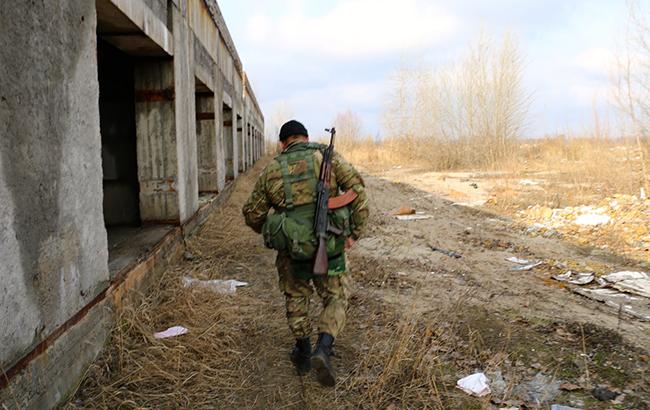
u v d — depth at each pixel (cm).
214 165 948
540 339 383
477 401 299
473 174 1983
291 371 337
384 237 792
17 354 223
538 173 1850
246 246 685
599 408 289
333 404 295
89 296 310
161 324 389
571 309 452
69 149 285
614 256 665
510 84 2133
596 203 1055
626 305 468
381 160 2952
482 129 2216
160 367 321
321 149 316
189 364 331
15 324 221
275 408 294
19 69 231
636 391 304
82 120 304
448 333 394
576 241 760
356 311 443
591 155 1694
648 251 686
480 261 646
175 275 502
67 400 273
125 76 619
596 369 334
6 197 216
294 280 324
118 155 624
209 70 870
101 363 317
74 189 291
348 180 315
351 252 681
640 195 1061
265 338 384
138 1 428
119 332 345
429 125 2561
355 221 320
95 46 330
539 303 469
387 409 289
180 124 602
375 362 343
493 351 365
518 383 320
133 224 616
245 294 486
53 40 267
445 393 306
